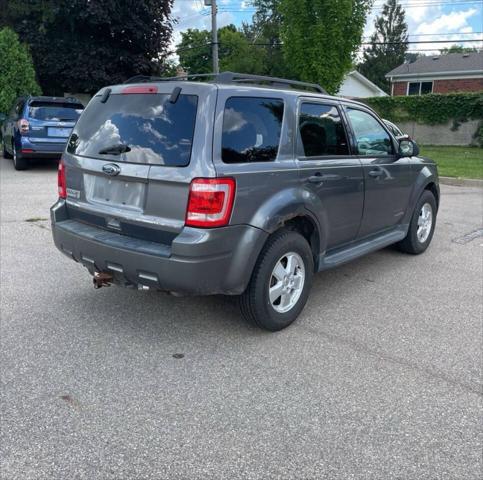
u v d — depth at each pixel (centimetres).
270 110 376
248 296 372
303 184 390
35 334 387
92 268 383
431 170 610
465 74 3444
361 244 500
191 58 4434
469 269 567
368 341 387
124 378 328
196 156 325
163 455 257
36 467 247
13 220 730
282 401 306
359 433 278
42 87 1867
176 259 325
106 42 1847
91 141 388
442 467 253
